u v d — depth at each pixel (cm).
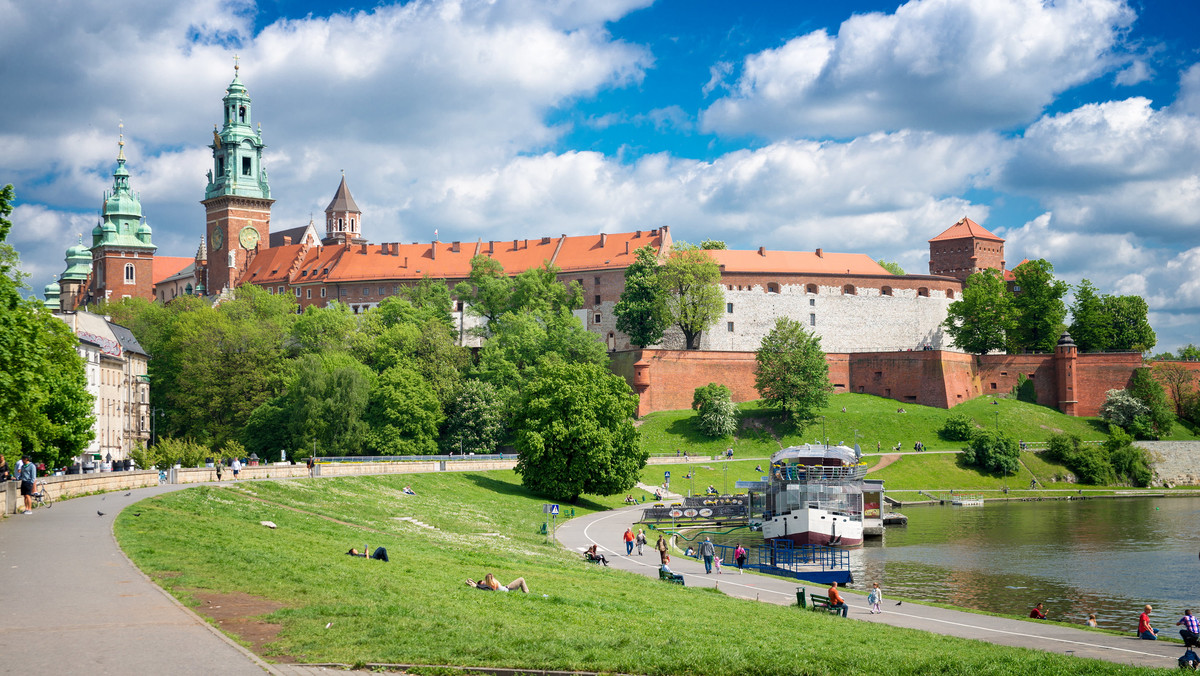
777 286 16888
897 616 4425
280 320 15262
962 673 2472
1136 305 17300
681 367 15100
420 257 19238
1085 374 15362
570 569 4797
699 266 15450
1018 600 5525
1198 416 15100
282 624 2152
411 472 9225
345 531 5100
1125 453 13388
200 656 1777
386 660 1939
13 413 4997
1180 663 3253
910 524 9588
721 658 2292
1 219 4266
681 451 13412
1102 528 9050
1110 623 4909
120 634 1912
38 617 2039
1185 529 8919
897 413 14538
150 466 9356
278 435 11525
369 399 11556
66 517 3831
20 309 4775
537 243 18925
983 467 13088
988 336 16362
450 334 14662
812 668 2300
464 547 5359
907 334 17488
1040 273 16762
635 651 2273
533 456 9069
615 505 10081
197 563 2816
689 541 8062
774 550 6656
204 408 12825
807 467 8456
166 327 15200
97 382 11269
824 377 14050
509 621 2555
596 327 17475
